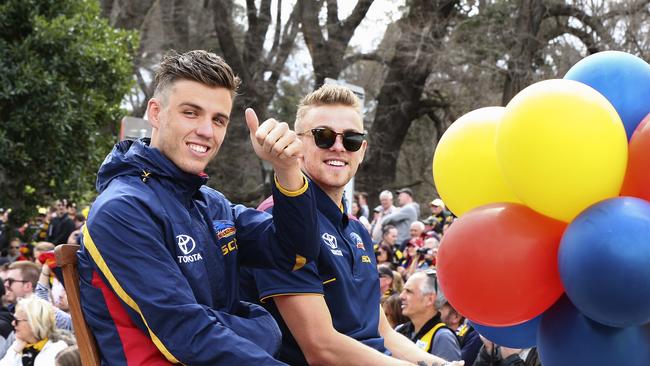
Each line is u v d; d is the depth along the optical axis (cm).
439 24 2147
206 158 251
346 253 320
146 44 2303
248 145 2256
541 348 267
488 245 248
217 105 250
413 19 2156
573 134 233
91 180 1327
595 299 233
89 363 244
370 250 339
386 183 2345
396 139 2348
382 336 344
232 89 255
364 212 1370
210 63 251
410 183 2830
